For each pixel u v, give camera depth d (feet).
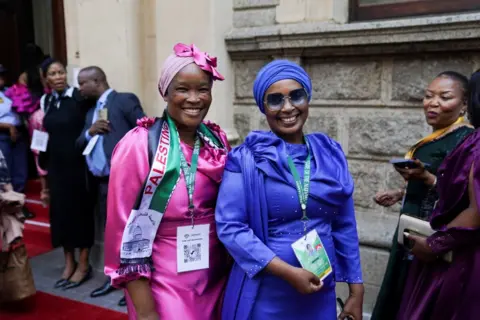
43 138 12.00
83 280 12.26
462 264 5.44
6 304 11.02
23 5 22.70
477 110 5.39
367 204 10.57
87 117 11.22
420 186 6.92
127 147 5.21
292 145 5.45
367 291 10.13
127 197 5.10
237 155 5.30
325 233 5.42
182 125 5.43
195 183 5.37
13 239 9.70
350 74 10.32
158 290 5.33
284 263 4.98
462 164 5.34
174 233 5.38
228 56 11.72
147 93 13.17
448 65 9.18
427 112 6.87
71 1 13.93
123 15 12.48
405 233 6.34
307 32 10.13
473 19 8.31
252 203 5.16
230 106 11.98
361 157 10.49
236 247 5.09
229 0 11.62
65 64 19.76
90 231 12.14
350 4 10.58
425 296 6.02
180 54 5.22
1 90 16.66
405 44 9.30
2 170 9.72
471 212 5.16
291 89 5.24
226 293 5.60
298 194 5.19
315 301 5.40
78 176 11.66
